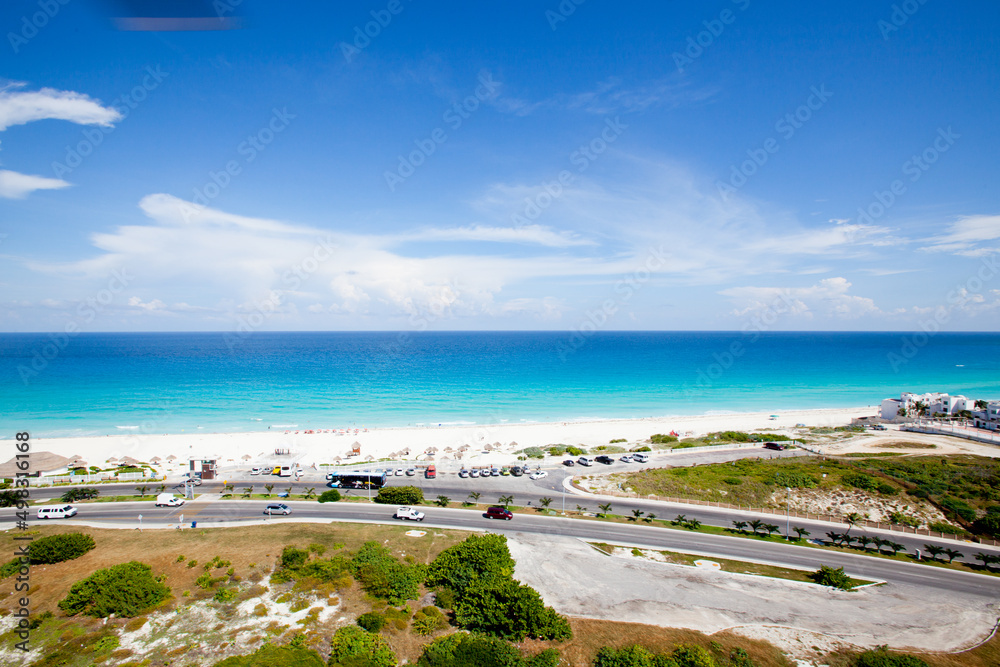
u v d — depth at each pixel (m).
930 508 57.12
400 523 49.72
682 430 105.06
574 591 37.34
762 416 123.06
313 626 30.33
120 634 28.98
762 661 29.28
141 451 85.19
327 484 63.34
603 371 195.62
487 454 83.31
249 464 75.38
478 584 34.78
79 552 38.34
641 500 59.94
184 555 38.56
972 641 32.66
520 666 27.22
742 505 59.00
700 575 41.03
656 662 27.95
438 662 26.59
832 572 40.34
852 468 70.19
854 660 29.83
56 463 66.44
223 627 29.89
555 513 54.69
